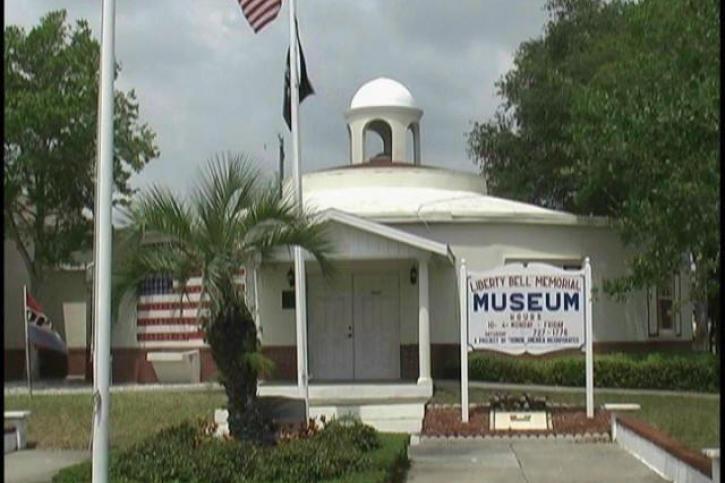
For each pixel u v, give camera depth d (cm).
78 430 1742
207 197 1332
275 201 1348
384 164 2858
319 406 1898
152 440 1291
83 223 2791
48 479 1304
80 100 2650
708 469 1085
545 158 3625
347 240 2233
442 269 2477
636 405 1850
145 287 2605
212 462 1164
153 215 1302
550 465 1383
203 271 1323
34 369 2983
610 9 3631
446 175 2802
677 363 2261
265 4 1700
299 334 1812
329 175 2809
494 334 1758
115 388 2403
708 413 1850
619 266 2598
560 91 3431
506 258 2502
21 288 2978
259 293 2477
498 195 3800
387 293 2481
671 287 2577
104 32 1013
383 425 1728
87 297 2919
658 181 1137
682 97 948
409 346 2458
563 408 1878
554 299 1759
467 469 1358
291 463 1176
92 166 2725
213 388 2320
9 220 2703
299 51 1884
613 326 2595
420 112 2961
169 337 2570
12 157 2622
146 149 2834
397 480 1256
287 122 1917
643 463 1389
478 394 2172
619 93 1534
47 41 2722
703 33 973
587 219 2559
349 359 2475
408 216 2478
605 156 2067
